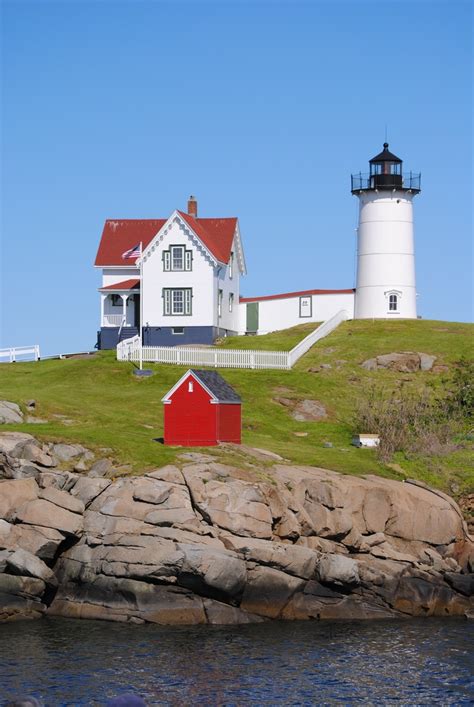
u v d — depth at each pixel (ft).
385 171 300.20
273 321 314.35
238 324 318.45
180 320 290.15
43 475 163.94
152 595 154.10
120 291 297.33
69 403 211.00
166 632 148.66
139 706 86.33
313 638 147.13
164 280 291.17
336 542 168.14
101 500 161.07
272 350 272.10
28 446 168.96
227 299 306.35
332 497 168.35
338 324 293.02
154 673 129.70
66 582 158.61
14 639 143.84
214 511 158.20
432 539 173.58
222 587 153.17
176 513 157.28
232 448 183.21
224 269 302.25
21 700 92.32
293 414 226.17
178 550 152.46
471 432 214.90
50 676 127.85
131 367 252.21
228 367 255.50
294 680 128.16
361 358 257.55
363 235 302.86
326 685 126.62
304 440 211.00
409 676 130.41
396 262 299.79
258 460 177.58
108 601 155.12
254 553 155.74
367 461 192.75
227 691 123.75
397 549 171.73
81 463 170.40
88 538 157.89
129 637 145.38
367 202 301.63
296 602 159.02
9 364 268.21
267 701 120.88
